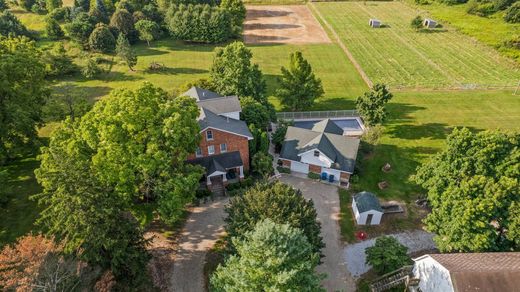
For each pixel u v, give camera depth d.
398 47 95.88
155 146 34.88
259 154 47.34
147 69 81.69
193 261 36.50
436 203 35.62
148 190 37.75
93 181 28.00
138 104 35.56
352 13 125.75
